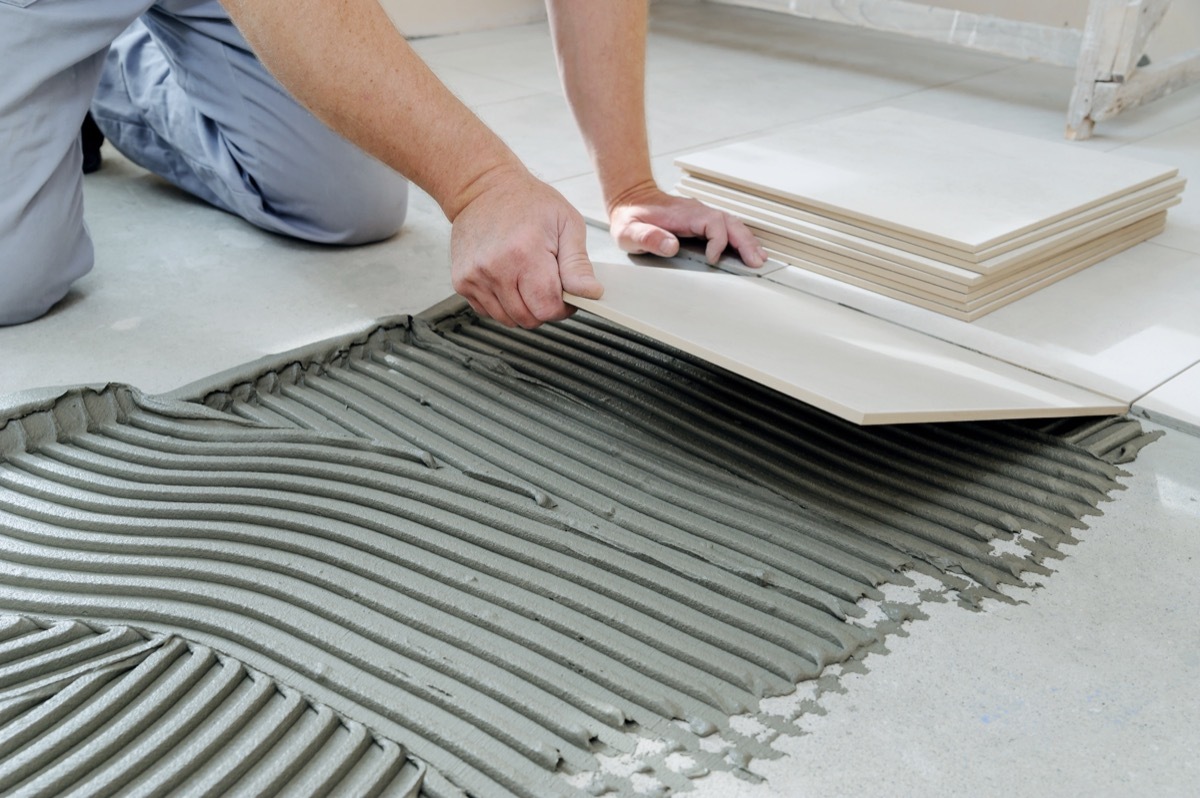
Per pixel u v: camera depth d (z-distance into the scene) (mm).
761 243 1544
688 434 1144
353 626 840
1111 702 810
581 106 1471
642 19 1442
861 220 1415
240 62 1531
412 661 815
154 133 1805
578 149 2105
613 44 1423
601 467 1072
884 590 932
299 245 1703
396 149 1034
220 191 1750
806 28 3443
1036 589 936
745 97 2584
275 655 808
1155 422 1194
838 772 739
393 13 3117
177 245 1680
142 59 1756
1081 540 1005
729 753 752
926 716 792
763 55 3057
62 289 1424
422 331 1326
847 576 943
